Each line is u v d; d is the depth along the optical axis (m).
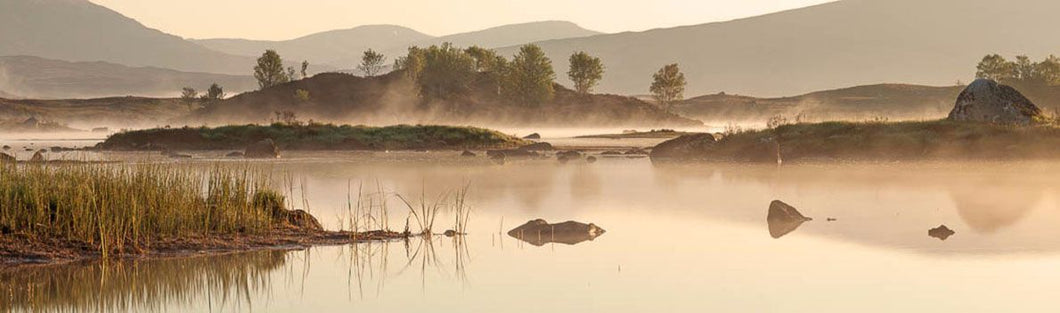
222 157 72.31
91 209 23.75
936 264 21.62
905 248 23.77
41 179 25.28
